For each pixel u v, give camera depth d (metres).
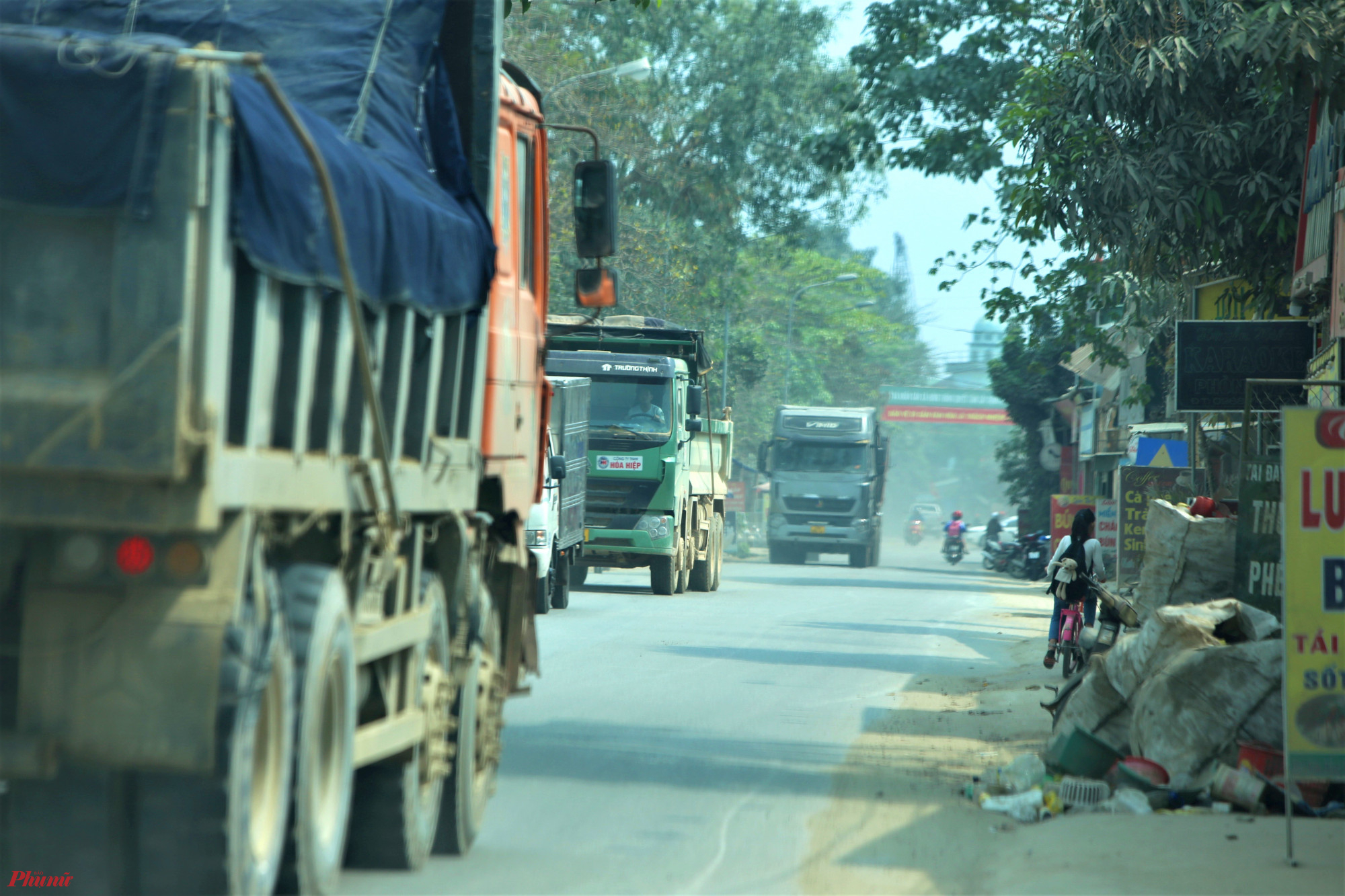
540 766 37.09
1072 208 70.38
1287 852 27.77
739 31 178.75
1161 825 31.28
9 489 16.61
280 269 18.42
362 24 26.41
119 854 17.92
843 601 110.38
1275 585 37.38
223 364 17.14
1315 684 27.86
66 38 17.02
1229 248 72.44
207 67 16.89
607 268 33.94
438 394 26.20
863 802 34.31
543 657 62.53
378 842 24.83
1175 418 136.25
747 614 91.62
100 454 16.39
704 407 118.31
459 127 27.75
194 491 16.58
